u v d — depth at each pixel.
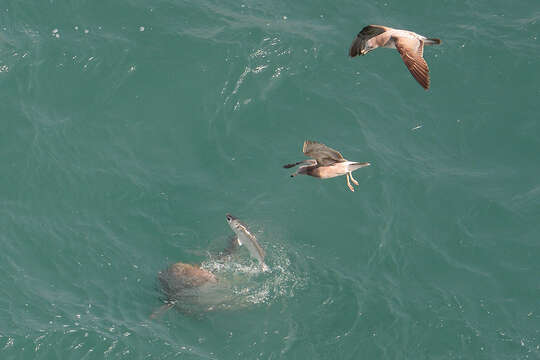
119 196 19.70
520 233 19.50
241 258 18.56
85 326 16.33
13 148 20.34
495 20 26.50
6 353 15.43
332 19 26.05
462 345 16.52
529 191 20.73
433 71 24.30
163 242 18.83
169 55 23.47
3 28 23.56
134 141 21.17
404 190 20.47
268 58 23.77
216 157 20.98
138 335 16.38
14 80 22.11
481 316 17.28
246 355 16.28
